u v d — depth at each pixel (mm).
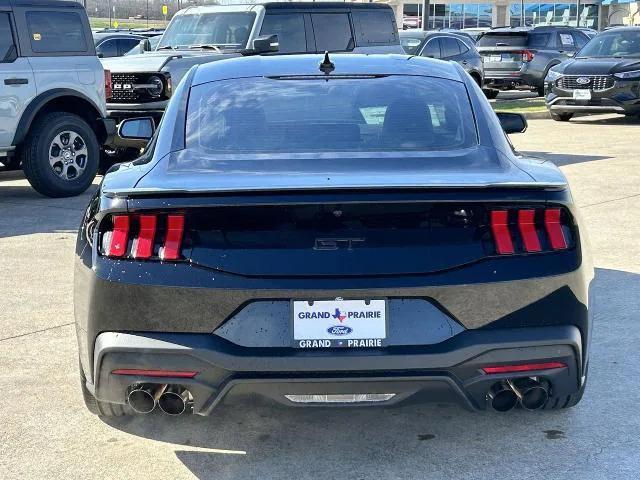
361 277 3100
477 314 3133
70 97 9695
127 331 3180
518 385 3236
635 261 6512
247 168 3469
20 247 7258
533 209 3189
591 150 12836
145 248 3166
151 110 10680
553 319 3191
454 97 4031
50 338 5000
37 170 9398
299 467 3457
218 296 3100
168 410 3270
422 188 3066
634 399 4043
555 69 16797
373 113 3887
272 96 4023
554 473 3381
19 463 3520
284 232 3131
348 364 3086
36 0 9250
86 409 4016
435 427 3787
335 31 12258
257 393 3152
